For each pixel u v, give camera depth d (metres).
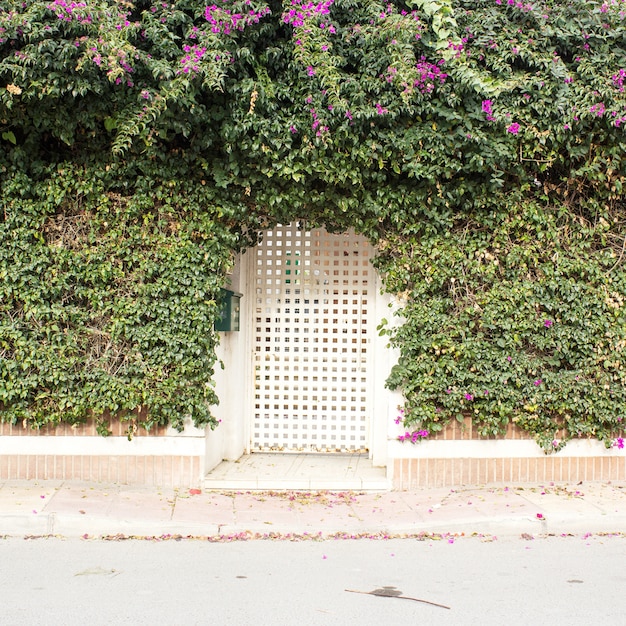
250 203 8.49
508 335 8.38
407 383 8.43
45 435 8.30
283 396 10.05
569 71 7.99
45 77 7.20
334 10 7.89
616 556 6.43
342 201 8.21
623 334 8.47
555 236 8.38
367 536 7.07
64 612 4.96
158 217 8.23
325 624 4.84
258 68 7.73
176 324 8.15
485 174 8.22
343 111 7.58
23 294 7.99
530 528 7.22
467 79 7.58
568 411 8.59
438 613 5.04
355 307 9.95
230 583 5.63
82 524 6.99
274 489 8.50
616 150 8.08
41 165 7.97
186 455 8.38
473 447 8.57
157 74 7.36
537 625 4.85
